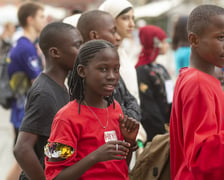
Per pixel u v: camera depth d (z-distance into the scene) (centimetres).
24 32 920
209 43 392
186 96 383
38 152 460
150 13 3269
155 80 729
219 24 389
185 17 896
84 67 387
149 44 754
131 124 393
